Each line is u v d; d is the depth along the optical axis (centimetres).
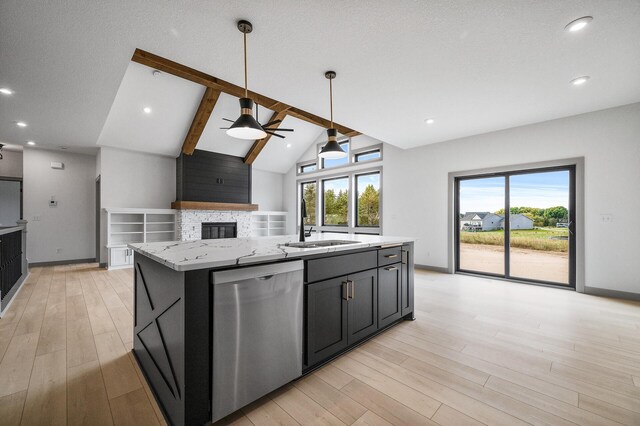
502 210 480
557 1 192
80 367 199
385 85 317
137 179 627
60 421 146
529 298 370
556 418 148
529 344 236
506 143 463
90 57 261
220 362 140
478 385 178
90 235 656
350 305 216
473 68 280
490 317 301
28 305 338
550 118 414
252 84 318
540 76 294
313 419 148
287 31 228
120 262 565
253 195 840
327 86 321
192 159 663
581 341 242
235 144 705
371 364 204
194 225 657
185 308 131
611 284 376
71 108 379
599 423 144
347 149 735
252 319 153
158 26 220
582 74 289
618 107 372
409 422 146
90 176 659
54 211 615
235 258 145
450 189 528
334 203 771
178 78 487
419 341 242
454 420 147
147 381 183
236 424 144
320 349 192
